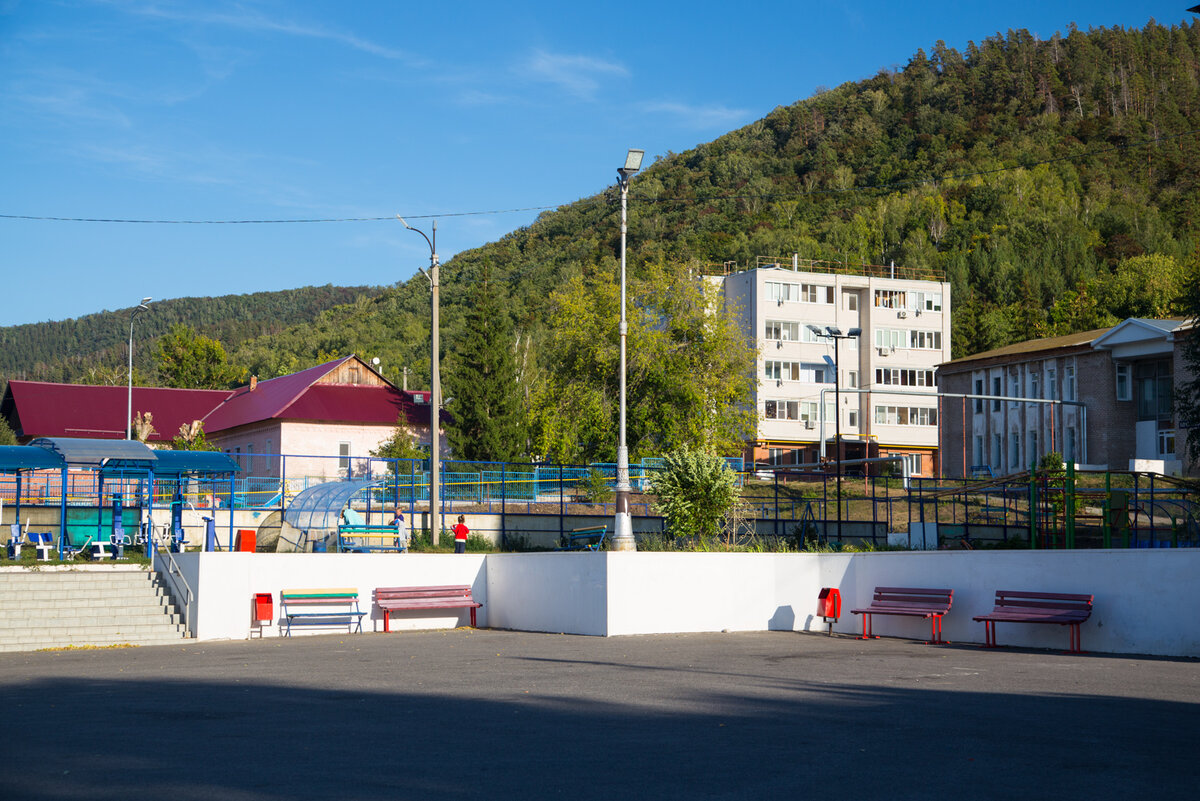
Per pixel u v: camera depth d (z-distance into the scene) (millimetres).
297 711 12258
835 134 188875
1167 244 127250
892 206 153125
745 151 191500
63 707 12781
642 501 40312
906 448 85062
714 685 14242
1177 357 57188
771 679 14883
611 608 22438
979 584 21000
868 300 85688
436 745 10031
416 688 14266
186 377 99750
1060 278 122438
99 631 23484
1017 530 37500
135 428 60688
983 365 72562
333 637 24219
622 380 24844
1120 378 62750
